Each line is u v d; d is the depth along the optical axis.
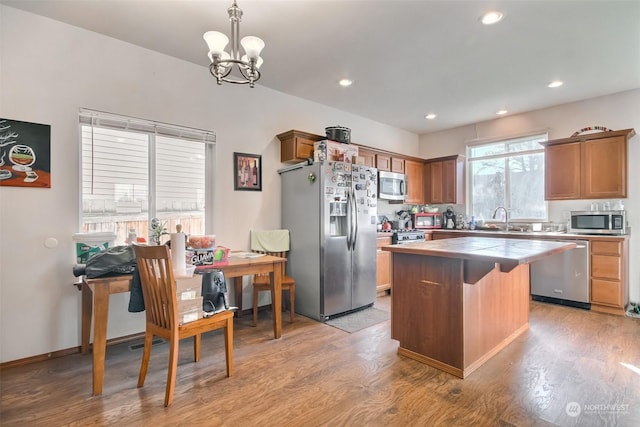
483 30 2.64
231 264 2.64
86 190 2.73
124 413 1.84
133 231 2.78
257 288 3.30
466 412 1.85
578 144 4.08
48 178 2.52
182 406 1.90
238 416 1.81
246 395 2.02
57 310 2.57
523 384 2.14
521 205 4.93
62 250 2.58
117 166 2.88
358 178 3.82
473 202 5.48
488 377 2.24
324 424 1.75
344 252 3.64
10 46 2.37
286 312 3.78
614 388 2.08
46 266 2.52
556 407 1.89
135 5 2.35
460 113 4.85
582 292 3.80
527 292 3.14
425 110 4.70
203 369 2.35
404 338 2.58
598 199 4.09
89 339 2.64
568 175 4.15
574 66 3.29
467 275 2.24
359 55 3.07
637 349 2.67
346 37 2.75
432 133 5.96
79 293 2.66
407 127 5.63
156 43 2.90
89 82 2.70
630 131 3.73
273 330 3.10
